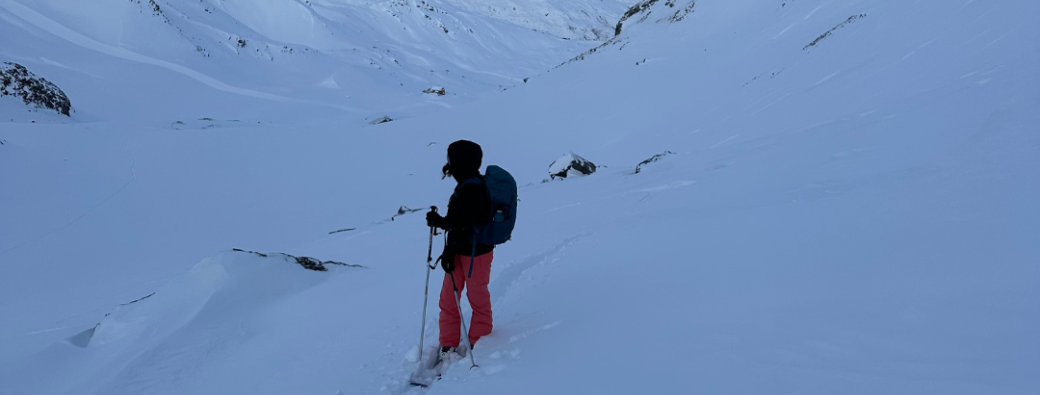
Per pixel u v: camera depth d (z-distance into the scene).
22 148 29.95
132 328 5.63
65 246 19.92
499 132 41.97
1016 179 4.27
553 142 36.47
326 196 28.38
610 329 3.35
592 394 2.57
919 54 15.50
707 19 53.31
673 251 4.85
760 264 3.90
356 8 190.25
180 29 105.44
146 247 20.16
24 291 15.58
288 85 101.19
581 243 6.44
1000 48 10.90
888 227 3.98
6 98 43.34
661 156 16.69
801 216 5.01
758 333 2.75
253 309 5.93
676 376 2.54
